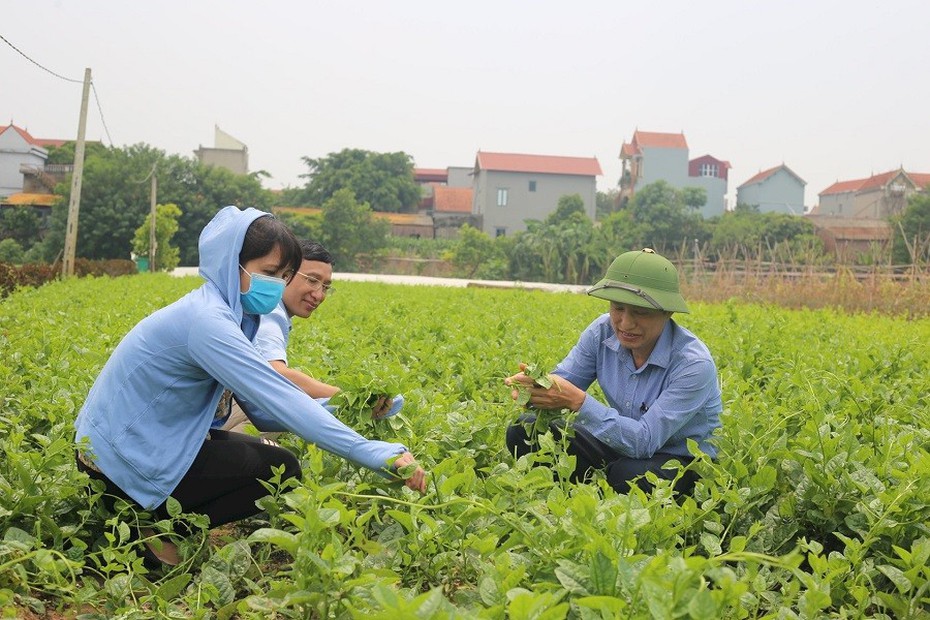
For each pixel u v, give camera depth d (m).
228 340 3.92
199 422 4.17
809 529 4.26
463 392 6.75
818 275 24.61
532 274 54.53
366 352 7.16
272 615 3.46
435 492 3.82
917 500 3.80
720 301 25.58
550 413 4.79
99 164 59.78
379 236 60.47
